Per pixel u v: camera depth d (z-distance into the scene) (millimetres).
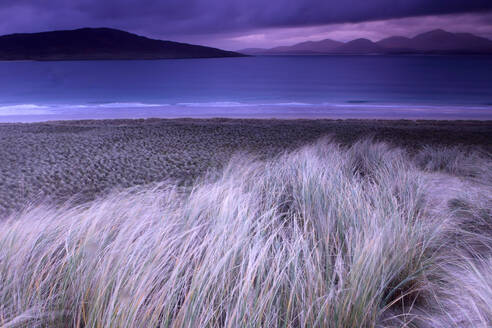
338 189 3771
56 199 6527
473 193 4551
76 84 107312
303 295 1767
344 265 2256
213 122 24781
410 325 1924
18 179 7828
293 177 4336
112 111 41562
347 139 15359
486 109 44594
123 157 10320
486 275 2129
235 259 2059
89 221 2768
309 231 2783
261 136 15547
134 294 1623
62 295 1780
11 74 154000
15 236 2486
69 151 11281
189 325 1498
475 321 1885
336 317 1693
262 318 1681
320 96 70562
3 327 1503
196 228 2467
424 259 2480
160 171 8680
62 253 2359
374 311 1802
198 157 10375
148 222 2717
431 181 5531
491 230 3404
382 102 58094
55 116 35969
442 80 111250
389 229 2576
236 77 136500
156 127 18938
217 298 1783
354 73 152500
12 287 1858
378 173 5285
